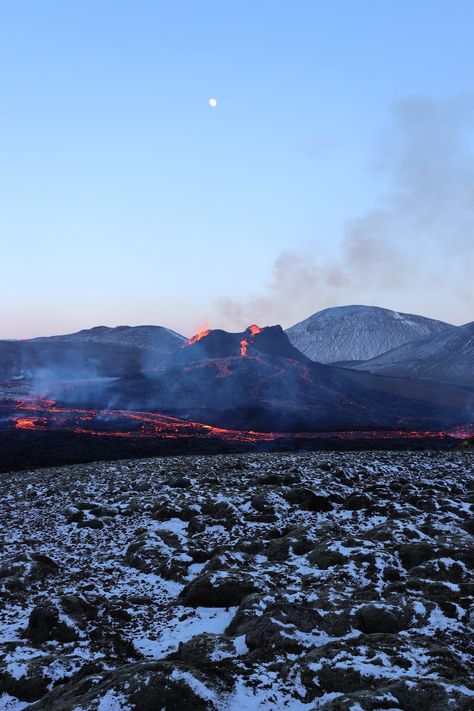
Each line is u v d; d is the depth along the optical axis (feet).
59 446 216.54
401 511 64.39
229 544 57.16
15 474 127.24
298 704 25.30
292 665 28.04
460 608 34.19
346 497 75.87
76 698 25.77
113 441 234.38
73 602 39.06
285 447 254.88
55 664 31.07
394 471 98.07
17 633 37.83
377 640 30.01
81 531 68.03
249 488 83.25
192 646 31.30
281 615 33.30
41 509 81.56
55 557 57.41
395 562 45.65
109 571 52.29
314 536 55.11
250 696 25.96
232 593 41.32
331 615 33.22
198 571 50.08
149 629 37.96
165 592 45.70
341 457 120.06
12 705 28.68
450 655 28.14
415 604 34.30
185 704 24.71
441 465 105.91
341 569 44.29
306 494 72.33
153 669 26.50
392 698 23.52
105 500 84.33
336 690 25.90
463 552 45.11
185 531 64.39
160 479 95.45
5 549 60.18
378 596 37.42
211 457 133.49
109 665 31.17
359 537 52.65
